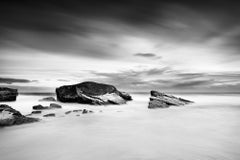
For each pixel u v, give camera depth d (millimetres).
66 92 20766
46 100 22203
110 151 6215
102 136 8047
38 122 10641
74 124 10422
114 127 9789
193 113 14812
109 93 21234
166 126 10102
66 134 8336
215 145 6828
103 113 14414
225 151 6191
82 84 20906
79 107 17422
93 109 16500
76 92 19969
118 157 5711
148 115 13750
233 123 10875
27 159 5621
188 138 7758
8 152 6176
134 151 6227
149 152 6121
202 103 22828
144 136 8070
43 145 6852
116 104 19766
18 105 18156
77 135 8188
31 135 8125
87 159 5594
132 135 8234
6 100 21109
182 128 9633
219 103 22875
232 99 29391
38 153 6082
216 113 14906
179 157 5691
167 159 5547
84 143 7078
